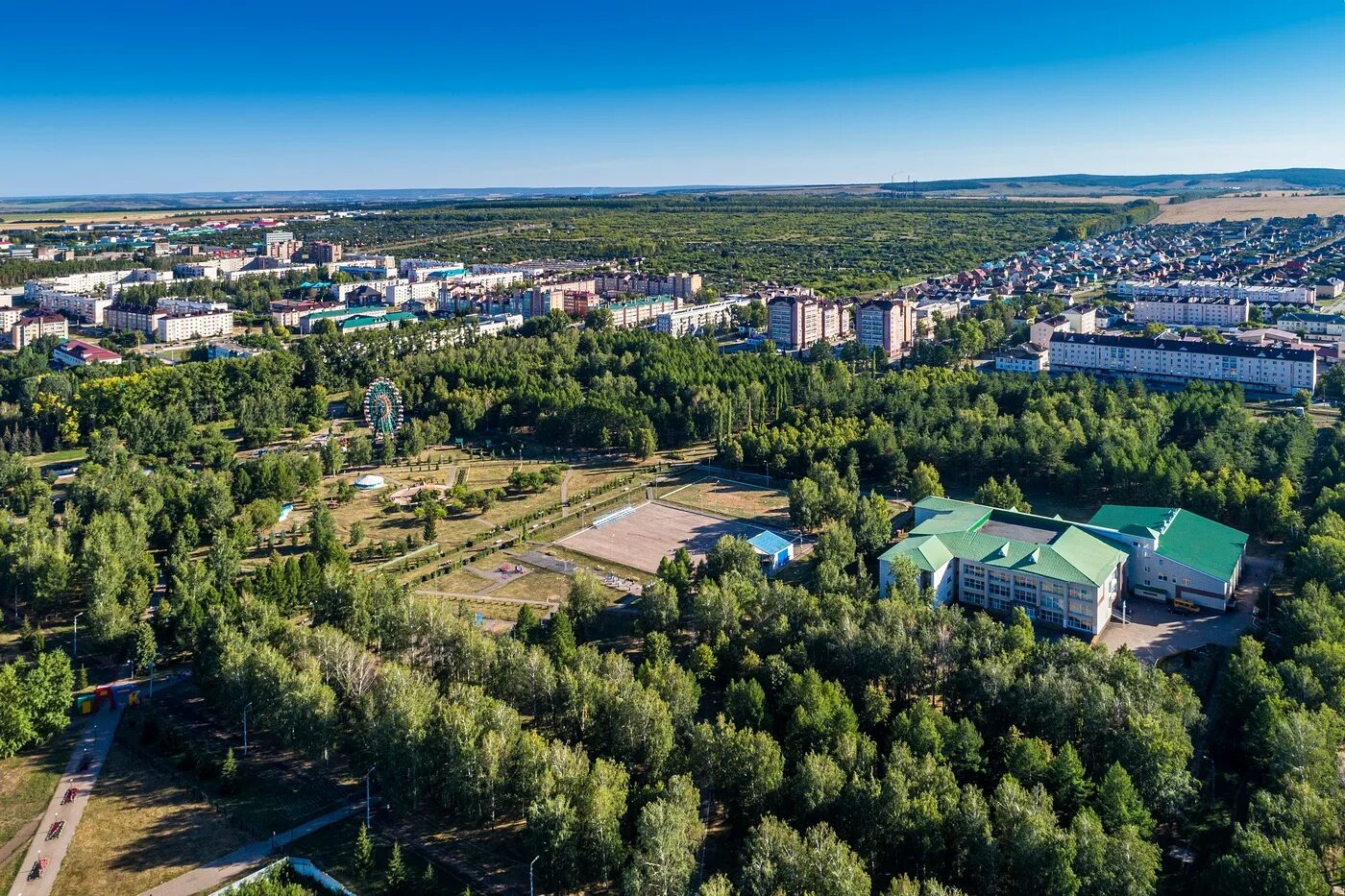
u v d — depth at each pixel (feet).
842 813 606.14
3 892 590.96
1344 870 547.49
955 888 543.80
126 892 591.37
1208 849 611.47
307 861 611.06
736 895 541.34
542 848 587.27
